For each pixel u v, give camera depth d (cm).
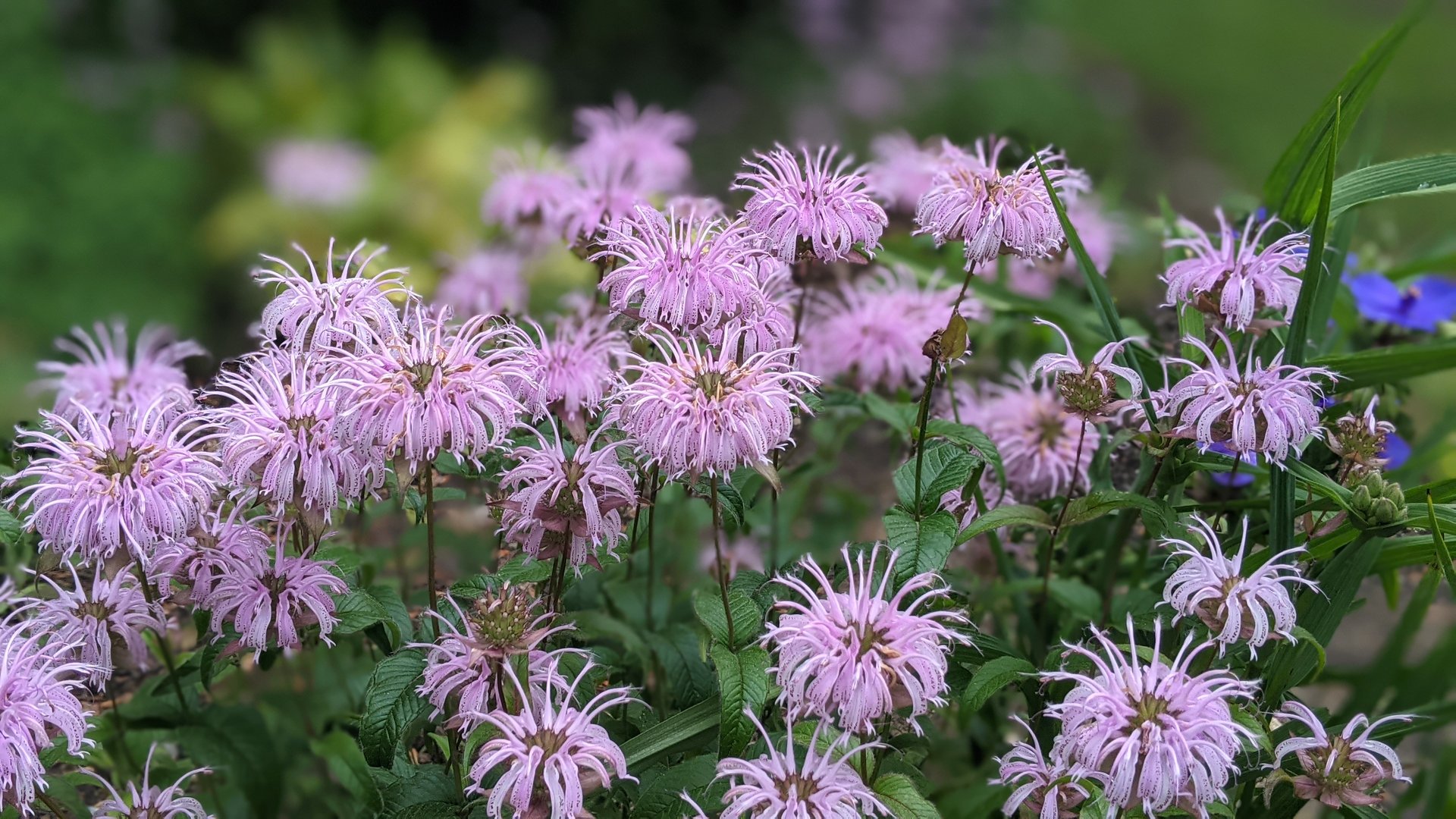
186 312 224
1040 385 106
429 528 85
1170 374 96
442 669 83
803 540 108
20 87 230
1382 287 105
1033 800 83
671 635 93
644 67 327
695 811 83
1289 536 88
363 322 83
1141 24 375
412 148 233
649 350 91
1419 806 109
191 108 260
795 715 80
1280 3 397
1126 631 90
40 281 214
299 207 224
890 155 108
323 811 101
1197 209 255
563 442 89
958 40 338
